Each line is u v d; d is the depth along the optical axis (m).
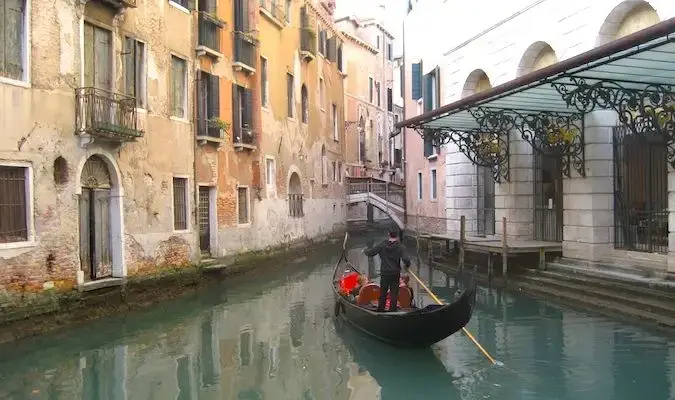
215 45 16.62
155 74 13.80
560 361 8.38
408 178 26.97
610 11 11.64
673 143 10.01
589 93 9.88
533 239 15.63
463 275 16.56
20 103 9.87
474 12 17.33
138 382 7.96
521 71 14.97
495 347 9.22
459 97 18.38
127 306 12.31
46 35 10.41
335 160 31.14
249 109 18.98
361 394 7.45
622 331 9.77
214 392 7.57
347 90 37.94
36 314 9.94
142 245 13.11
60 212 10.66
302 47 25.39
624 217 12.28
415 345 9.12
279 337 10.35
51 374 8.27
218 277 16.11
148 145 13.45
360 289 11.12
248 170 19.06
